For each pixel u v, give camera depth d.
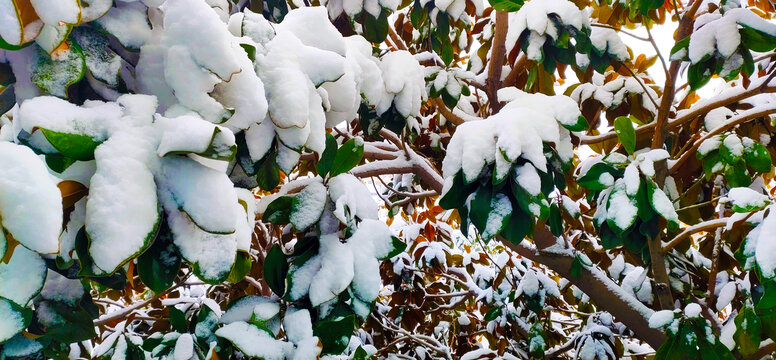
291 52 1.76
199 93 1.56
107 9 1.53
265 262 1.89
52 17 1.42
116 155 1.45
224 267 1.53
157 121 1.50
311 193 1.92
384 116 2.72
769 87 2.89
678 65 2.74
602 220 2.81
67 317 1.68
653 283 3.38
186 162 1.49
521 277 4.77
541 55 2.91
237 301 1.88
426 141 4.48
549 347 5.17
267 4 2.95
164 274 1.56
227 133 1.48
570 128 2.32
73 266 1.58
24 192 1.34
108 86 1.57
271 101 1.71
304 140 1.73
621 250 4.76
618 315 3.28
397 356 5.27
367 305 1.84
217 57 1.55
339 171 1.94
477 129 2.32
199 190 1.48
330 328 1.78
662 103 2.89
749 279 2.65
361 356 1.88
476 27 4.61
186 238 1.50
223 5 2.21
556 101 2.41
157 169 1.48
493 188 2.27
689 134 3.86
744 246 2.21
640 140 3.66
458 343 6.17
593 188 2.48
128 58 1.61
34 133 1.46
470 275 6.04
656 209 2.19
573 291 5.02
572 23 2.81
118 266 1.41
